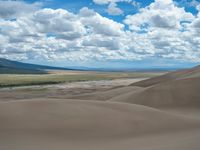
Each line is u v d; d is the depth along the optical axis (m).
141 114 22.94
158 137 17.52
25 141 15.38
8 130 16.80
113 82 164.88
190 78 48.09
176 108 38.97
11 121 17.97
